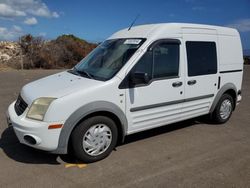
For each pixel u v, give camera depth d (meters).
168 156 4.43
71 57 20.61
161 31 4.72
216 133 5.56
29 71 16.31
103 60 4.76
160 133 5.49
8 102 7.75
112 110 4.16
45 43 20.45
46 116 3.75
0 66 17.83
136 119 4.51
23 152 4.46
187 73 5.07
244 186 3.56
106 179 3.70
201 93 5.41
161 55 4.68
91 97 3.97
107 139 4.26
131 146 4.80
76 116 3.86
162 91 4.71
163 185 3.56
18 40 19.48
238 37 6.15
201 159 4.32
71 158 4.29
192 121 6.31
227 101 6.17
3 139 4.98
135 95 4.39
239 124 6.20
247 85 12.31
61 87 4.11
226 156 4.45
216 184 3.60
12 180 3.63
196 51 5.22
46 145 3.80
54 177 3.73
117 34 5.31
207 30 5.46
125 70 4.28
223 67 5.79
